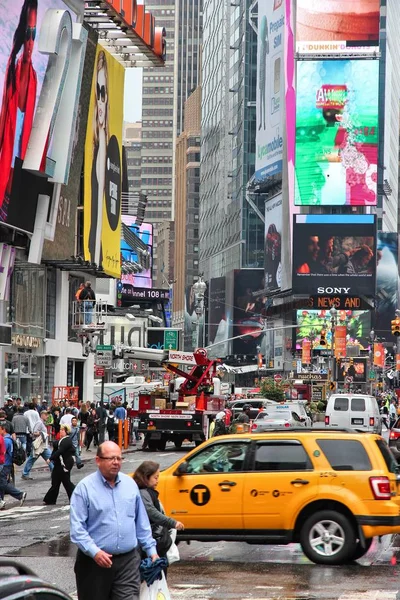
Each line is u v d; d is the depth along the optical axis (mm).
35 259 54406
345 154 170000
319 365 123562
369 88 170000
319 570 15734
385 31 198375
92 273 68938
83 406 46688
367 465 16219
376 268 172625
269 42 184125
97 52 64062
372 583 14578
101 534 9484
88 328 52875
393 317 190625
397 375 151500
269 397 85375
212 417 46344
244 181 198625
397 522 16031
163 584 10023
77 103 55312
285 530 16312
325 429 16969
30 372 59344
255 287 195625
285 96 174500
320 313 168250
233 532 16500
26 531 20688
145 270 139750
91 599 9547
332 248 167500
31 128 51906
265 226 188750
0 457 24984
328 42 171125
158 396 46562
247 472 16562
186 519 16594
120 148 71938
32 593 6398
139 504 9852
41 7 51531
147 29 70375
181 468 16672
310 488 16250
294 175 171375
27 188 52594
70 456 25953
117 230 72000
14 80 49000
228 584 14516
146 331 106688
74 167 60812
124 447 47656
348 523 16078
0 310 52594
